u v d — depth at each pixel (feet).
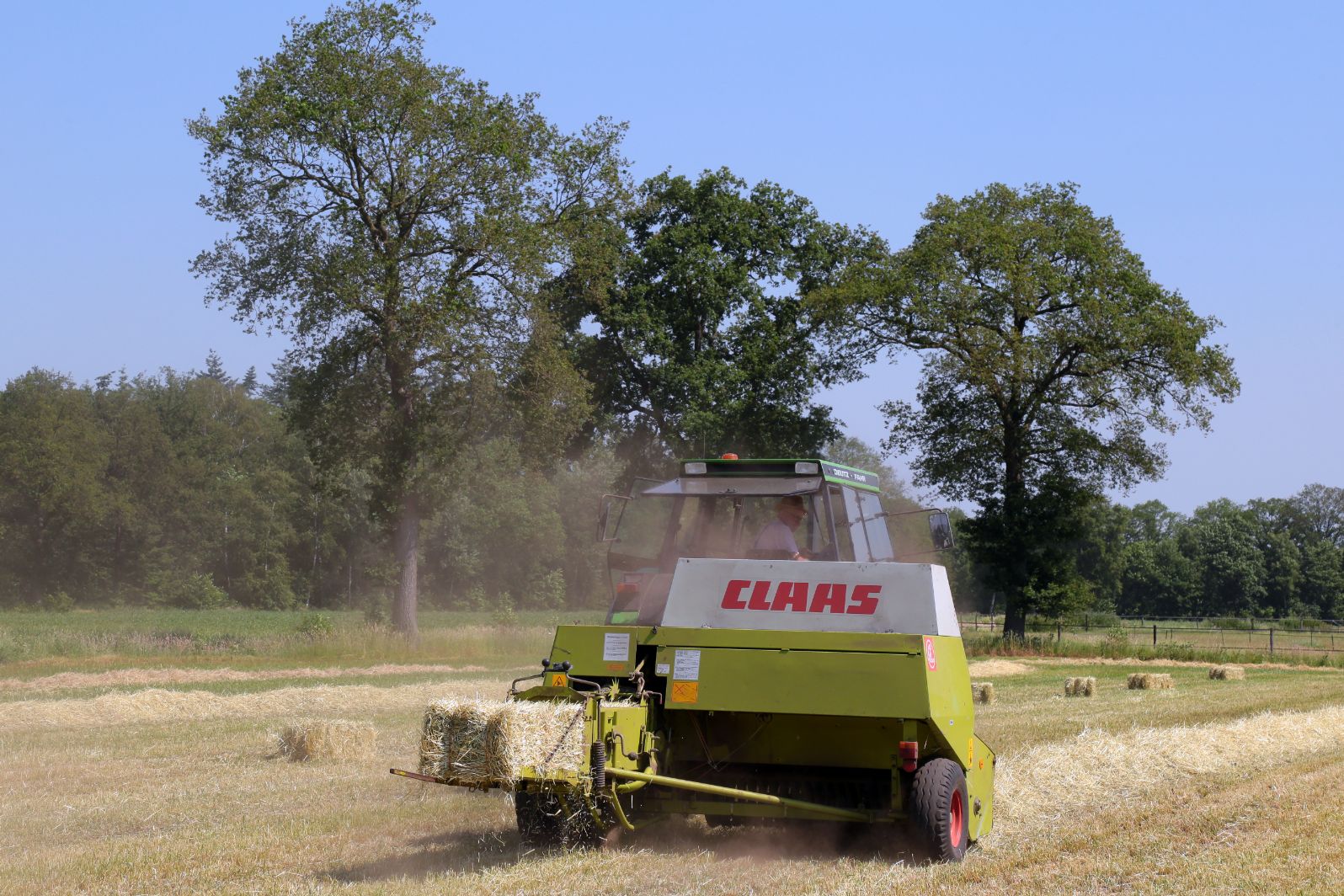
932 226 166.50
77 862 27.12
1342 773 41.06
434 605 310.04
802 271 174.70
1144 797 36.55
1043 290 159.02
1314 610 414.21
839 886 24.81
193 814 33.83
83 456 285.43
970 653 152.97
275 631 163.63
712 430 158.61
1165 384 157.38
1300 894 24.14
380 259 120.88
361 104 120.37
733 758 29.55
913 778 27.96
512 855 27.94
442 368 127.85
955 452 166.71
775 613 28.07
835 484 32.99
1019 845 29.55
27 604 274.16
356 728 46.14
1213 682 101.50
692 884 24.80
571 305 162.61
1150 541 436.76
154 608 283.18
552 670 27.76
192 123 119.65
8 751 47.75
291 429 128.88
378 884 24.72
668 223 172.14
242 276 121.70
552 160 136.46
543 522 317.01
